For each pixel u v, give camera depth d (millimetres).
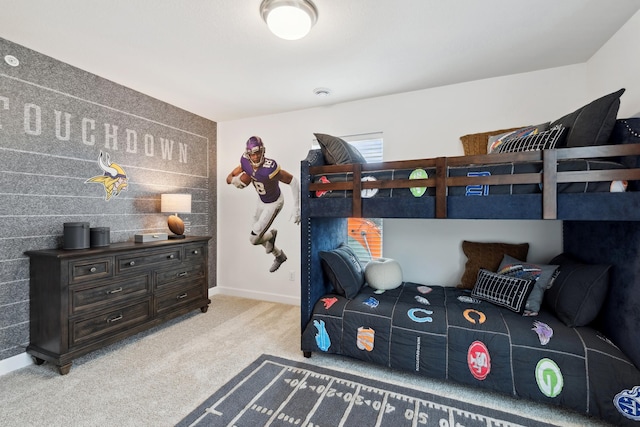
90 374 2041
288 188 3570
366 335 2068
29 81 2191
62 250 2201
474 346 1803
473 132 2727
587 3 1690
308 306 2301
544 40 2074
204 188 3795
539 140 1839
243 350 2393
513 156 1704
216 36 2014
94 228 2408
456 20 1840
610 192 1535
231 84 2801
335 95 3062
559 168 1631
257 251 3764
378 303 2199
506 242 2648
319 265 2455
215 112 3602
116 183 2793
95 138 2617
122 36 2018
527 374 1671
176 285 2920
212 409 1688
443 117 2834
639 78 1751
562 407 1707
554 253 2516
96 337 2229
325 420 1605
